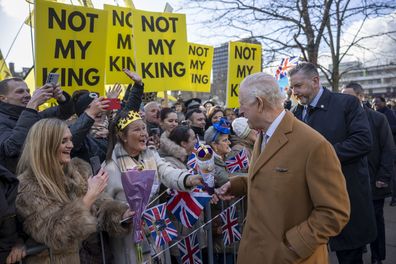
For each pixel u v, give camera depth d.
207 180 2.78
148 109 5.45
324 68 9.88
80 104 3.45
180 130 3.88
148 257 2.86
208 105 8.84
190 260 3.31
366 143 3.26
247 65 6.61
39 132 2.30
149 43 5.14
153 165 3.02
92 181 2.37
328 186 2.02
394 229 5.88
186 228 3.45
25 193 2.16
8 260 2.05
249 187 2.30
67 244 2.16
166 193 3.49
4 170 2.01
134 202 2.57
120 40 5.23
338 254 3.47
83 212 2.17
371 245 4.55
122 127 2.89
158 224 2.79
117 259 2.73
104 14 4.18
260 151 2.35
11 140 2.76
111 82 5.18
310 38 9.23
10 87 3.30
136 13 5.06
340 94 3.48
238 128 4.11
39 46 3.80
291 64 5.93
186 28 5.45
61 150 2.33
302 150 2.07
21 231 2.18
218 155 3.76
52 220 2.10
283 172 2.10
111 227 2.50
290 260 2.04
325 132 3.40
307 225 2.02
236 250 3.82
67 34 3.96
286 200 2.09
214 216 3.70
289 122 2.17
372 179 4.50
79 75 4.05
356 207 3.33
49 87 2.95
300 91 3.48
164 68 5.25
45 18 3.83
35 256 2.19
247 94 2.21
